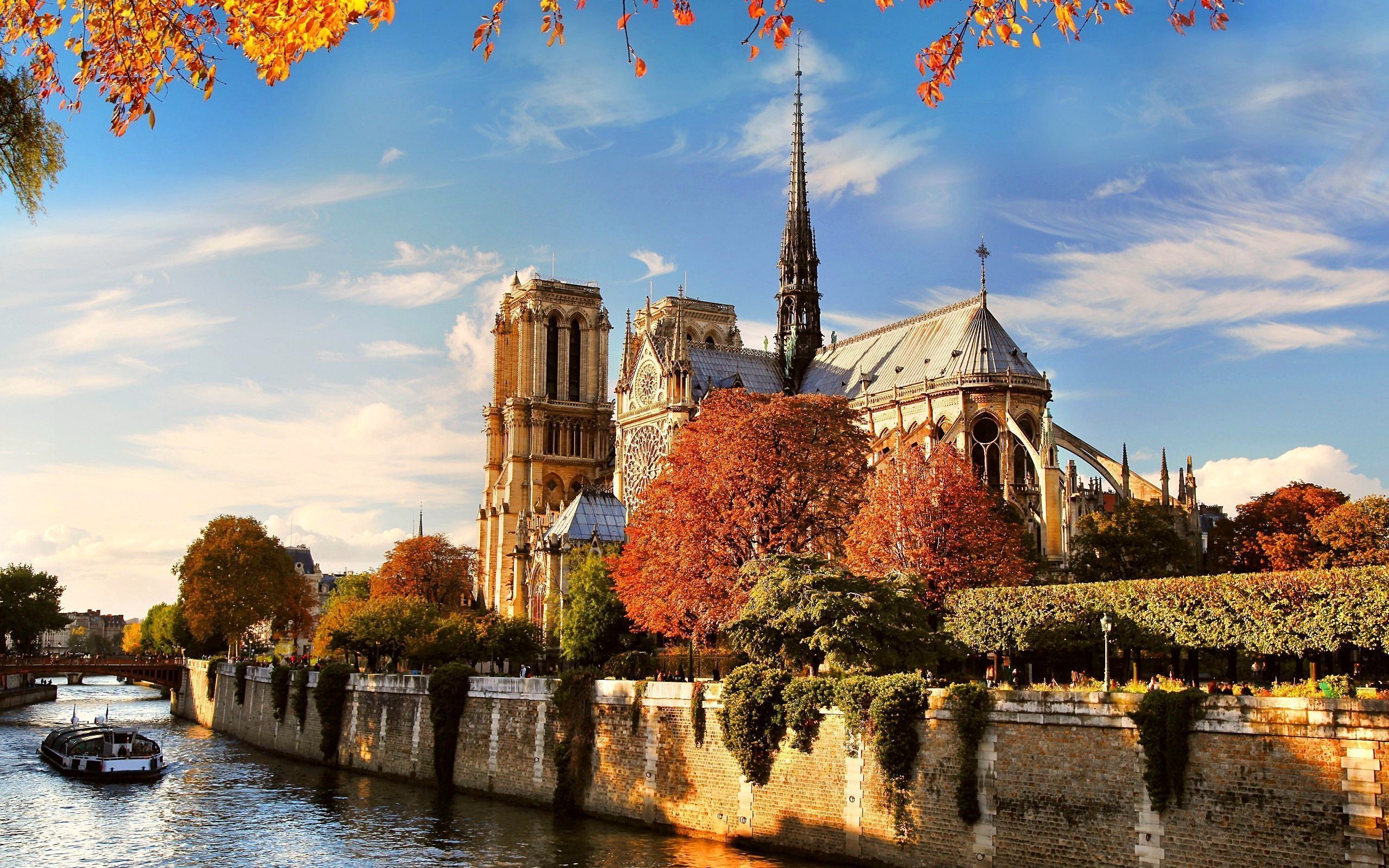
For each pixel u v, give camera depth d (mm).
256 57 23609
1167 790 50656
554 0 22188
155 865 67250
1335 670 72125
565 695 82188
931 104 23297
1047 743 55062
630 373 167500
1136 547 107750
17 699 181875
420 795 89688
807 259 168250
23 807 85438
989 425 132000
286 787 94375
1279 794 47656
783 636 74062
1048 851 54344
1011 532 107062
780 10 21703
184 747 124750
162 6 24078
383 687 103062
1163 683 57688
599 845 69375
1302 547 107625
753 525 96625
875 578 84062
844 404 106812
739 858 65000
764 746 67688
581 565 134000
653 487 105188
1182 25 21500
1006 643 77188
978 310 138750
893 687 61344
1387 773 45031
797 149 170125
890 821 60844
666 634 103125
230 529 172625
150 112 24734
